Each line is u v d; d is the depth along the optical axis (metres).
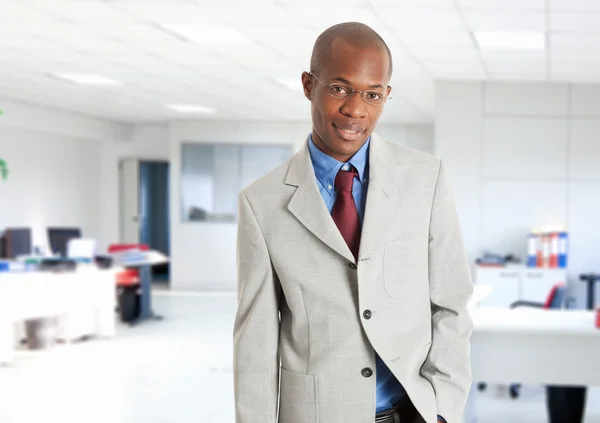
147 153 12.84
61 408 5.04
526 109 7.97
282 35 5.88
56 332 7.46
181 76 7.95
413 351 1.37
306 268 1.38
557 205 7.98
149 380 5.89
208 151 12.05
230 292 11.78
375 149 1.42
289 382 1.40
